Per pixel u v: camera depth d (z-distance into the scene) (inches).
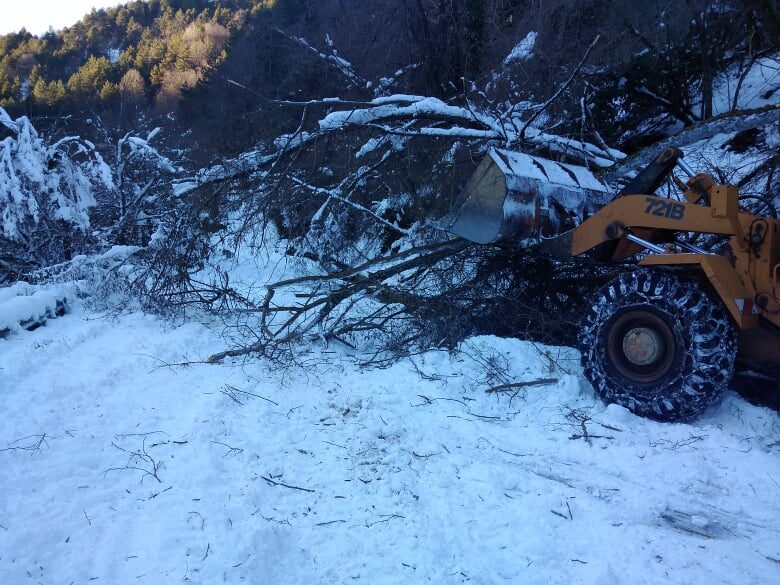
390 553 125.8
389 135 322.0
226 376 217.5
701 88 400.8
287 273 374.9
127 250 335.6
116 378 214.5
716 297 181.6
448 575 119.6
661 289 180.1
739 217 178.4
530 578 119.1
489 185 225.5
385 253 364.2
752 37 366.6
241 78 660.1
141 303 298.0
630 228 199.6
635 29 398.6
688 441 166.9
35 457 160.2
